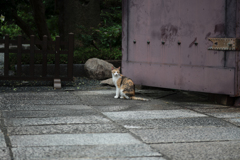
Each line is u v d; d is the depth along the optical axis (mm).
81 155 3650
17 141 4121
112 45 14484
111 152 3771
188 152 3832
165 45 7633
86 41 13641
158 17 7688
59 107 6535
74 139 4270
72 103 7051
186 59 7297
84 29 14398
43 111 6074
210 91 6988
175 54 7477
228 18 6594
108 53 12688
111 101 7418
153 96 8312
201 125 5180
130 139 4324
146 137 4438
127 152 3781
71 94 8328
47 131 4645
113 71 7891
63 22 15141
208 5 6828
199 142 4254
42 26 14047
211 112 6258
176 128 4965
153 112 6184
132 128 4914
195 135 4582
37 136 4375
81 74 11617
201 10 6941
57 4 16609
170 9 7438
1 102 6898
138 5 8062
